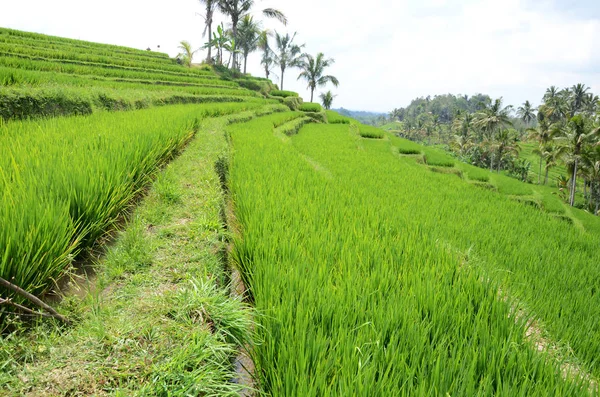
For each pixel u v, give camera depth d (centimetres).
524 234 845
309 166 995
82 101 1191
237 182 692
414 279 369
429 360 249
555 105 8156
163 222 464
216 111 1880
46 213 315
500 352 268
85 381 209
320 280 345
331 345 252
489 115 6638
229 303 286
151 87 2267
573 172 3938
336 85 5531
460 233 703
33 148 527
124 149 574
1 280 223
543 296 488
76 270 358
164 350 235
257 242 414
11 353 224
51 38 3481
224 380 240
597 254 817
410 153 2780
